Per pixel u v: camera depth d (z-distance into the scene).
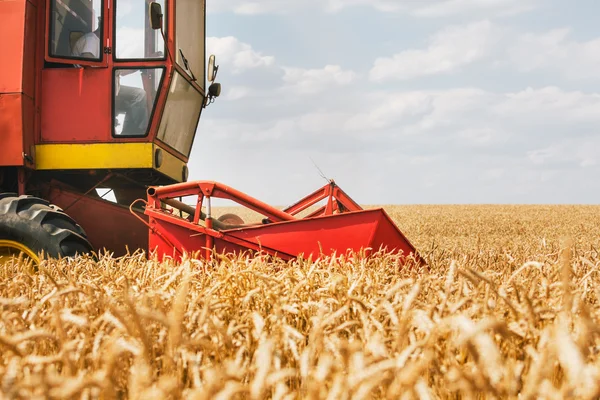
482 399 1.83
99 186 7.61
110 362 1.50
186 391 1.78
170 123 7.15
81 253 6.07
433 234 26.28
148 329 2.15
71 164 6.70
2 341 1.68
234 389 1.31
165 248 5.98
